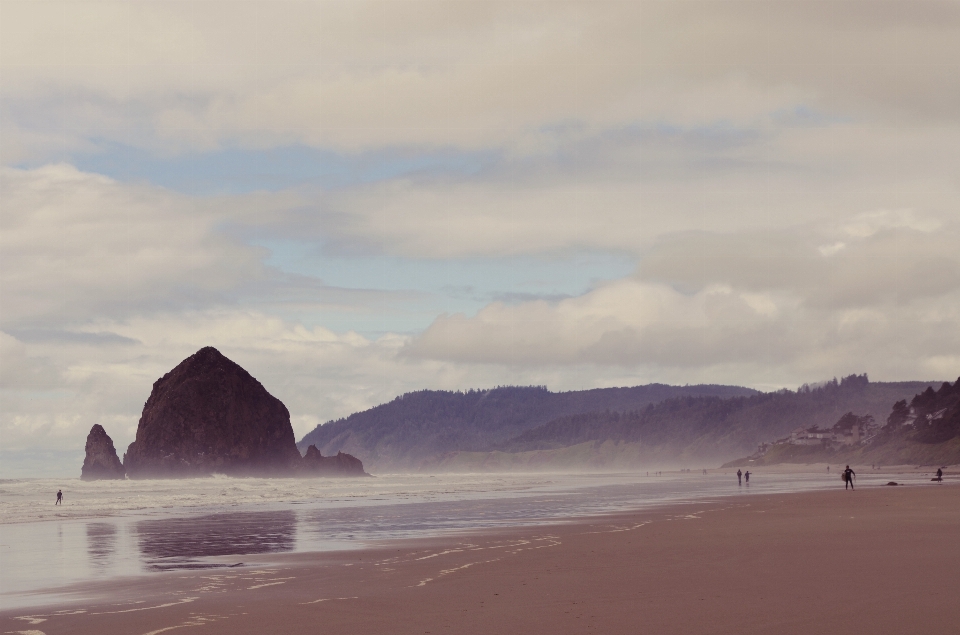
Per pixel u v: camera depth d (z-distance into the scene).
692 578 18.66
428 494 83.69
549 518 43.12
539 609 15.30
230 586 19.47
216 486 112.81
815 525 32.38
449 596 17.19
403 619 14.73
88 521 44.78
